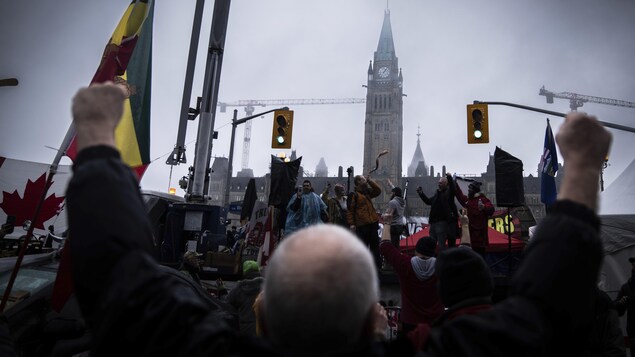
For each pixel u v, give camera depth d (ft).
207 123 43.34
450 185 31.89
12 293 16.38
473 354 3.12
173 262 36.60
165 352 3.04
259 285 17.71
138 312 3.05
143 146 20.45
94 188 3.35
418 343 5.85
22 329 15.37
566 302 3.14
